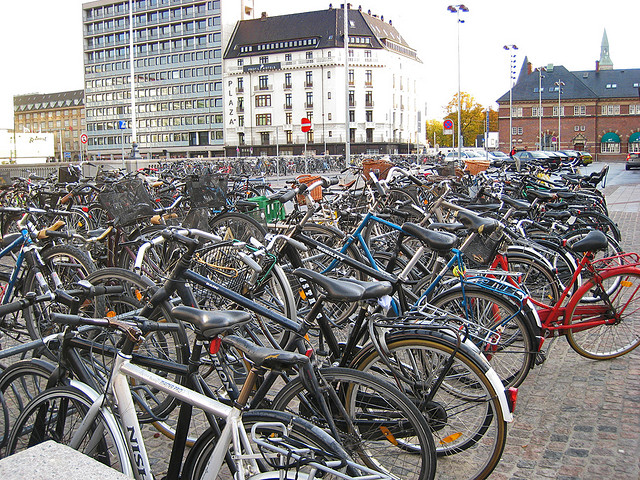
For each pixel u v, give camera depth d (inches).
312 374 108.4
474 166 560.1
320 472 95.3
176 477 110.3
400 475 116.5
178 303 141.9
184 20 3693.4
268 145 3496.6
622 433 150.7
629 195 836.6
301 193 235.5
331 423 108.5
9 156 1378.0
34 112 5162.4
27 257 188.1
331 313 152.4
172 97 3811.5
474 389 129.9
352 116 3329.2
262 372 102.6
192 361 109.3
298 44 3368.6
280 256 183.8
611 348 207.8
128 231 246.5
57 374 116.0
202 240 175.6
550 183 387.5
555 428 155.1
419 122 1235.2
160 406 122.3
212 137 3725.4
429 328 126.8
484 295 170.6
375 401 116.9
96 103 4143.7
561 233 272.4
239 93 3560.5
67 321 111.3
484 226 187.5
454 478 128.6
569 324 199.5
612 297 201.9
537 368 199.3
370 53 3307.1
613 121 3641.7
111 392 108.8
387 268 183.9
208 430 104.1
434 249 159.8
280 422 98.3
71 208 359.9
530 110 3779.5
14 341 190.7
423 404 125.1
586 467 135.8
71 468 87.6
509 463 138.6
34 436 117.6
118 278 165.0
